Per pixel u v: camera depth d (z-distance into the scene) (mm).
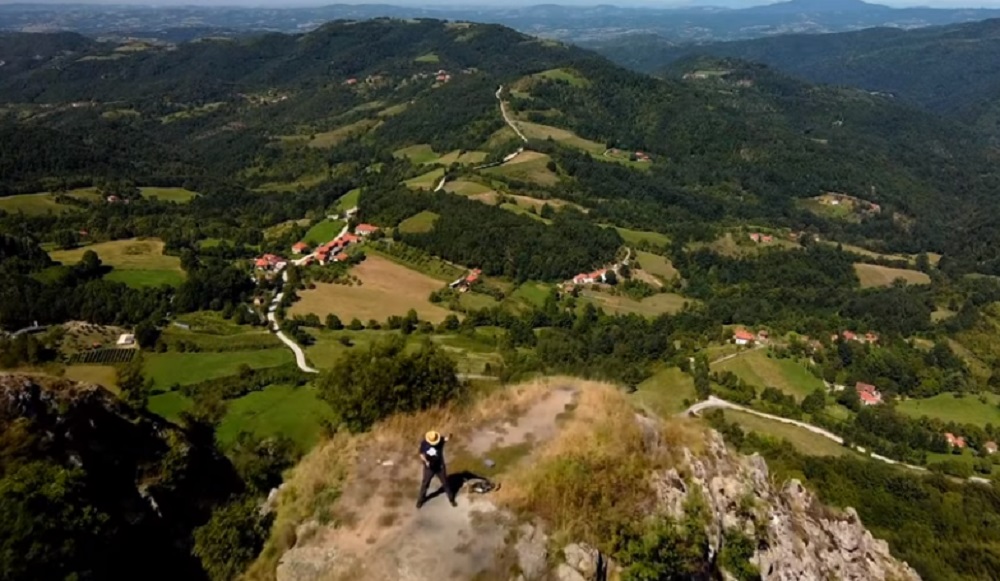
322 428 29391
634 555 15164
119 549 19234
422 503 16312
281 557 16469
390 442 19531
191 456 26469
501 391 23500
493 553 14758
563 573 14438
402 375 22641
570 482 16406
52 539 15891
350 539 15797
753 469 21734
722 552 17719
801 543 21688
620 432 18688
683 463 18953
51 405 21984
